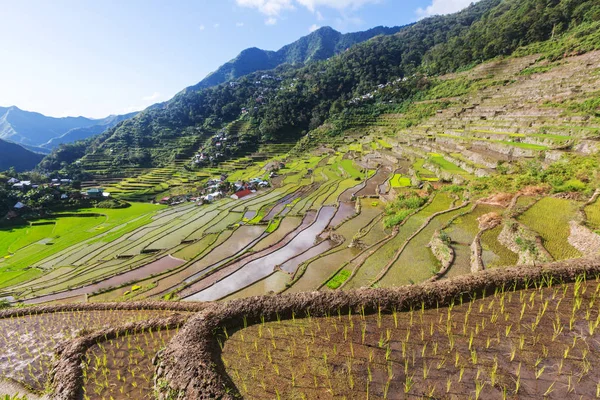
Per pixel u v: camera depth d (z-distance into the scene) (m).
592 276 10.24
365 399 6.99
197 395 7.34
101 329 11.86
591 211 18.31
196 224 51.34
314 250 32.16
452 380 7.18
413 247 22.84
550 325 8.54
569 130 36.44
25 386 11.10
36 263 44.84
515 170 31.59
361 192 49.28
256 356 8.79
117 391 9.05
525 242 16.70
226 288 27.27
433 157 48.16
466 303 9.91
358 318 9.89
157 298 27.27
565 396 6.44
